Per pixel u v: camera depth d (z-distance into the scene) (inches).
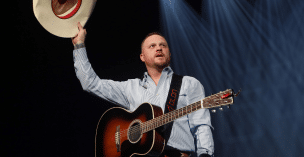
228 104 65.5
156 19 277.9
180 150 80.1
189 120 86.6
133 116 88.9
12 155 185.8
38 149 197.5
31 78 200.5
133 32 256.4
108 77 240.1
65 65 214.5
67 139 210.5
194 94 91.0
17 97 193.5
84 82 95.3
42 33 201.6
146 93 93.8
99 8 235.1
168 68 95.6
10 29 190.9
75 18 95.4
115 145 89.7
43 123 202.5
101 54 239.5
